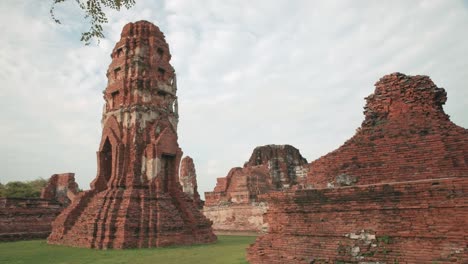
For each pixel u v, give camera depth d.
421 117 11.34
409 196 9.43
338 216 10.60
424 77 12.00
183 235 21.80
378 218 9.86
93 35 11.92
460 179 8.71
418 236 9.05
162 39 27.03
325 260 10.43
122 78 24.75
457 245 8.45
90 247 19.59
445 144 10.37
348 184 11.44
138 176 22.69
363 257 9.76
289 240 11.45
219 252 17.61
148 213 21.03
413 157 10.71
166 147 24.28
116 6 11.87
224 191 44.88
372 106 12.56
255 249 12.30
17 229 27.83
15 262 15.06
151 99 24.80
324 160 12.27
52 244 22.06
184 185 46.91
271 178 46.81
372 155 11.41
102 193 22.16
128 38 25.39
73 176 36.75
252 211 37.94
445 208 8.85
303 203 11.41
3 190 47.75
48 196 36.22
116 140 23.39
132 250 18.62
